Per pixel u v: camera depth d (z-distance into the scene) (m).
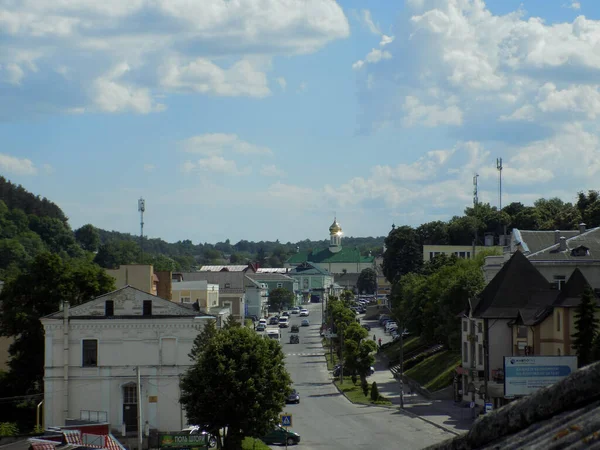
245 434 69.69
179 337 79.56
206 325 78.25
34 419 86.62
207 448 67.75
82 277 96.31
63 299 93.50
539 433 7.67
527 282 93.12
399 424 86.56
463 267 139.12
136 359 79.38
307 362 156.00
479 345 94.12
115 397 79.31
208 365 69.81
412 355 140.00
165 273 126.69
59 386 79.19
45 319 79.12
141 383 79.00
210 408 69.31
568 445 7.14
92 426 64.81
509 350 91.12
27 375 91.25
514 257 94.81
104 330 79.44
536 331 85.00
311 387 123.44
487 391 86.75
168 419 78.88
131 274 116.25
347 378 131.62
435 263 188.75
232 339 70.38
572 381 7.82
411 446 73.25
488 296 94.75
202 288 137.88
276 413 71.00
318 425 87.00
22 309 92.69
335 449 73.00
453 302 113.50
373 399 104.69
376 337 192.38
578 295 82.00
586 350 74.12
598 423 7.23
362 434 80.50
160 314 79.88
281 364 72.12
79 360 79.38
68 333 79.44
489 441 8.12
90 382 79.25
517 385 66.94
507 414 8.08
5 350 105.81
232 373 68.81
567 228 183.25
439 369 116.25
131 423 79.31
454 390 102.88
